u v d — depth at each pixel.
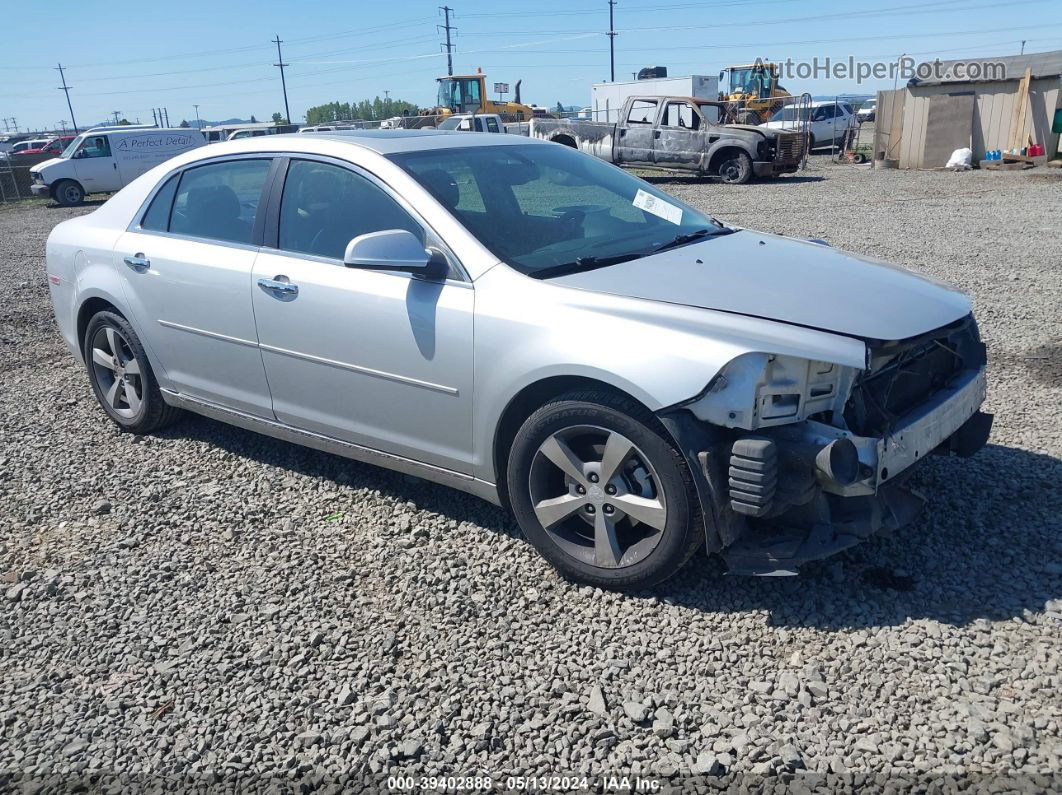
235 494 4.38
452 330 3.46
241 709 2.84
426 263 3.46
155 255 4.62
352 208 3.90
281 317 4.04
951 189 17.62
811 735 2.59
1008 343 6.26
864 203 15.63
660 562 3.16
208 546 3.88
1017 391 5.25
